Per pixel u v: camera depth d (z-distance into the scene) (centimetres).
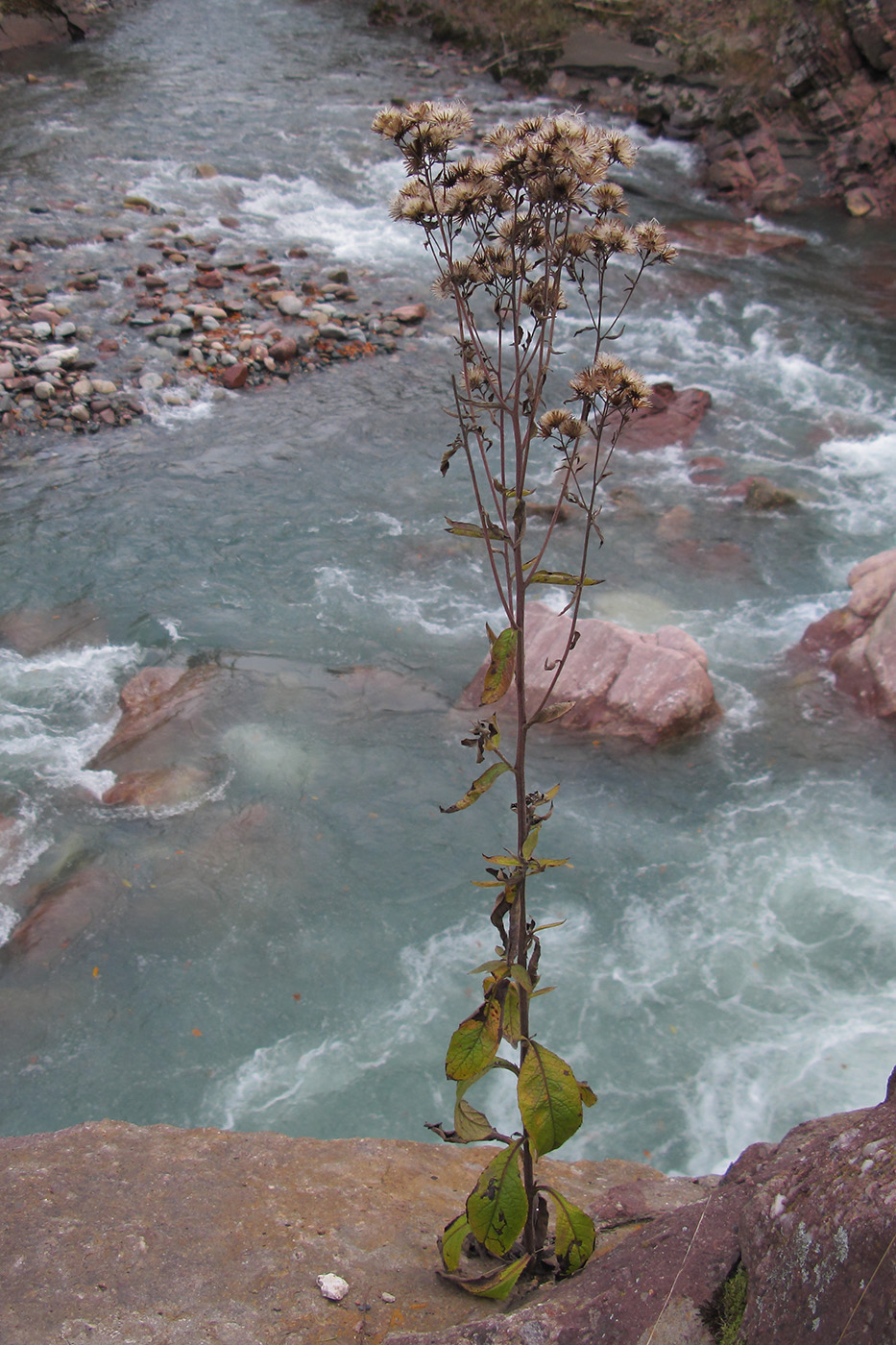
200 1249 273
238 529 916
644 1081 505
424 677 770
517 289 229
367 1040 523
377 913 593
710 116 1914
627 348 1280
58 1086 497
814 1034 525
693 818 661
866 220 1730
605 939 581
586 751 709
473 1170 352
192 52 2283
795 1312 188
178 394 1098
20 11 2241
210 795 662
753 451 1074
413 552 902
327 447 1038
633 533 936
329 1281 262
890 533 944
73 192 1575
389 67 2234
